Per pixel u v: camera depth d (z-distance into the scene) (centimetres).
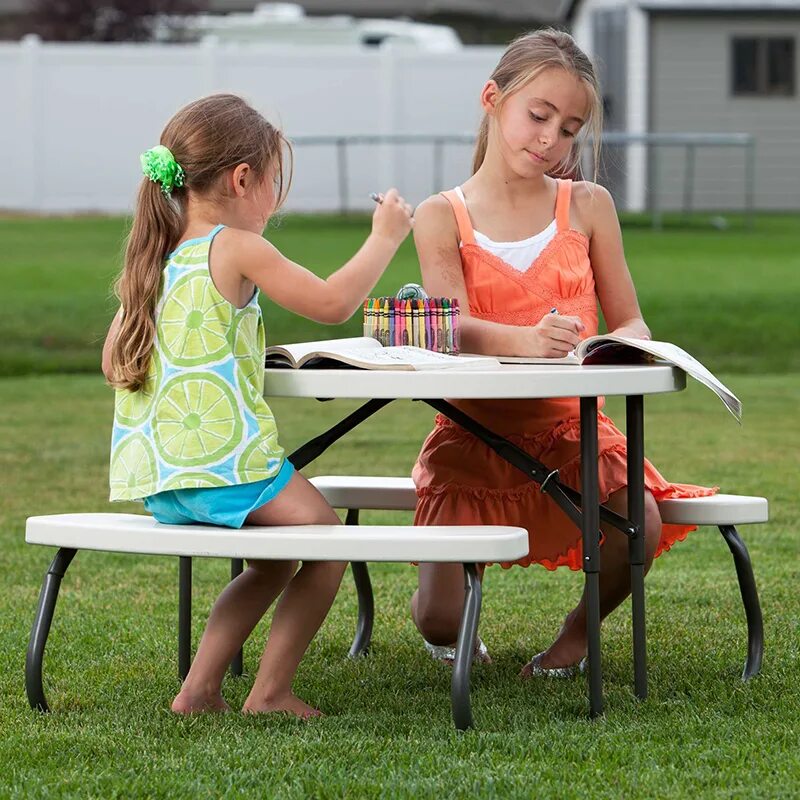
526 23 4834
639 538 453
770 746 415
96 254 2170
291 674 459
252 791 381
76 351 1536
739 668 511
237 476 433
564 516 505
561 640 516
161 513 444
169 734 434
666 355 436
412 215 499
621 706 459
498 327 483
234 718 447
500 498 508
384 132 3095
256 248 443
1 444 1048
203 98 465
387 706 472
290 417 1185
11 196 3033
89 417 1183
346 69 3067
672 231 2631
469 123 3105
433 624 522
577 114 496
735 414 432
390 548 408
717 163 3244
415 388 417
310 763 401
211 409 436
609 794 377
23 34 4603
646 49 3194
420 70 3081
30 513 814
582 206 529
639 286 1828
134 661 531
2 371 1457
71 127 3019
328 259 2027
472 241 518
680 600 627
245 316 444
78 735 434
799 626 573
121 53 3006
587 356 461
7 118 3011
